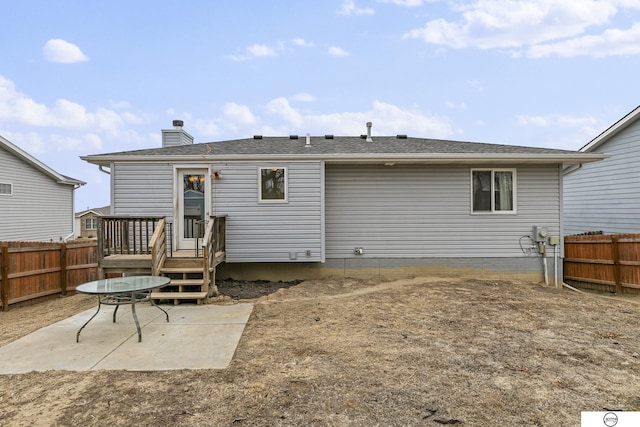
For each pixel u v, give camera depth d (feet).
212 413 9.25
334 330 16.33
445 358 12.96
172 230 27.25
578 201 42.65
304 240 28.12
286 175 27.96
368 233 29.91
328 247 29.81
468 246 29.96
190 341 14.87
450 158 27.86
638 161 34.68
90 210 86.58
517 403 9.76
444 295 23.70
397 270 29.99
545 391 10.44
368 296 23.31
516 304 21.43
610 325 17.17
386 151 29.25
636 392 10.39
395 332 16.02
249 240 27.94
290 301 22.08
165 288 23.02
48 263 25.64
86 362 12.60
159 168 27.43
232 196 27.86
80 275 27.63
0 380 11.17
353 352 13.55
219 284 27.71
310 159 27.89
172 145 33.88
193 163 27.55
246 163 27.89
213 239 23.82
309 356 13.15
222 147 31.09
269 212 27.96
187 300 22.12
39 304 24.35
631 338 15.25
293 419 8.96
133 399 9.95
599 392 10.38
